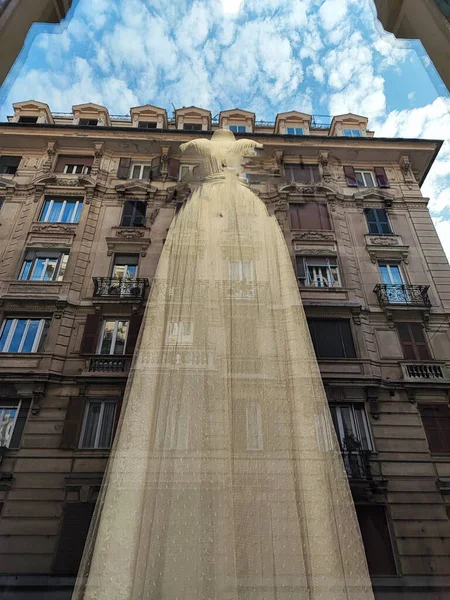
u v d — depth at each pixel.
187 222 5.89
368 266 10.04
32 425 6.58
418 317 9.06
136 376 4.37
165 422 3.92
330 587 3.08
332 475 3.78
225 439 3.78
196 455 3.69
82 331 8.17
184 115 13.30
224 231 5.63
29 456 6.13
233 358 4.36
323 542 3.33
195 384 4.14
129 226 10.01
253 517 3.38
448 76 2.81
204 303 4.86
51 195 10.67
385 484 6.30
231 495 3.48
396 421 7.32
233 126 13.33
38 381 7.03
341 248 10.05
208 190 6.38
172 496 3.46
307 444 3.89
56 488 5.73
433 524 5.88
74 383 7.17
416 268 10.13
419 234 10.87
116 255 9.62
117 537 3.30
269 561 3.17
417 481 6.43
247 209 6.01
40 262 9.52
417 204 11.52
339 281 9.53
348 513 3.59
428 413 7.49
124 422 4.07
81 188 10.68
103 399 7.06
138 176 11.03
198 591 2.97
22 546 5.04
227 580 3.02
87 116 13.18
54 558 4.91
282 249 5.67
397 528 5.82
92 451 6.28
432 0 2.86
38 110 12.77
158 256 9.50
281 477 3.64
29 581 4.53
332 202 10.95
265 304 4.91
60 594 4.40
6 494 5.64
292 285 5.25
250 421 3.95
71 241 9.74
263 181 7.06
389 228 10.90
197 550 3.16
